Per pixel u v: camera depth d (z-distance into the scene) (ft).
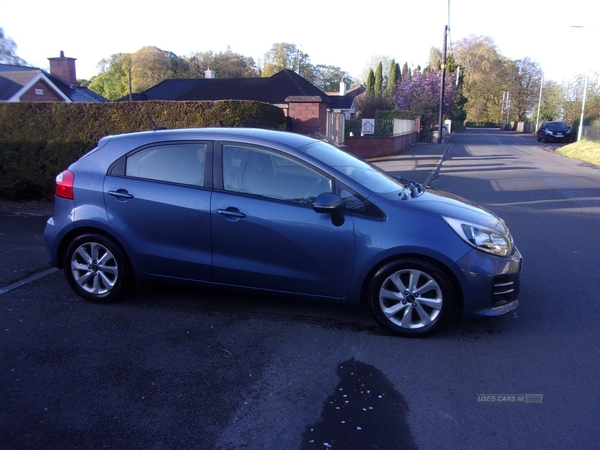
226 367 12.82
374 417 10.82
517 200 38.47
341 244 14.37
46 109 31.09
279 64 259.80
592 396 11.65
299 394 11.65
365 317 15.84
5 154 31.50
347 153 18.20
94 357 13.28
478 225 14.52
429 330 14.25
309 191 14.82
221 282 15.64
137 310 16.30
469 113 277.03
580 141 96.68
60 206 16.62
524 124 228.22
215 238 15.28
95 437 10.14
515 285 14.69
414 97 134.21
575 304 17.10
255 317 15.80
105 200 16.08
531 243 25.34
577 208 35.24
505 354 13.57
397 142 80.53
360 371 12.66
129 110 31.30
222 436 10.21
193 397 11.52
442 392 11.78
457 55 225.35
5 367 12.75
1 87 74.33
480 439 10.14
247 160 15.35
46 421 10.62
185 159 15.84
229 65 229.04
